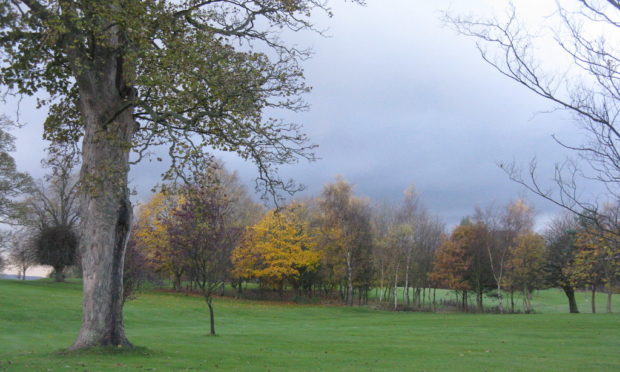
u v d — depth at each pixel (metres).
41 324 27.38
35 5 12.41
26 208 44.75
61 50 13.56
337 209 54.38
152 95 14.50
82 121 16.75
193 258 23.81
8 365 11.34
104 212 13.75
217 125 15.30
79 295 41.19
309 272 59.62
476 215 59.19
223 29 15.89
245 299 55.94
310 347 19.33
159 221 47.50
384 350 18.77
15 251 52.19
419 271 62.66
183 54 13.36
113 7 12.91
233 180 49.41
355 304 58.38
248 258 52.75
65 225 50.47
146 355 13.90
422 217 66.06
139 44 13.14
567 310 62.12
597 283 44.09
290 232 54.81
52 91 15.54
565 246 48.38
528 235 52.47
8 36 11.95
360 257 56.19
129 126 14.62
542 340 23.23
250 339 21.89
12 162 43.34
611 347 20.72
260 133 14.75
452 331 27.73
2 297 34.31
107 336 13.76
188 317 35.75
